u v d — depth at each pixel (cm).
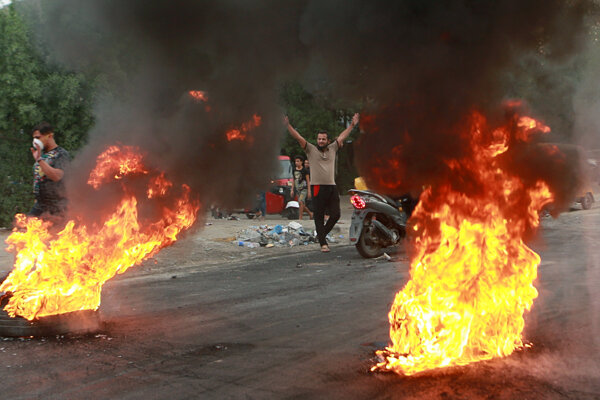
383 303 579
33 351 435
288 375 374
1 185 1198
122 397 346
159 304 599
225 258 927
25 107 1045
